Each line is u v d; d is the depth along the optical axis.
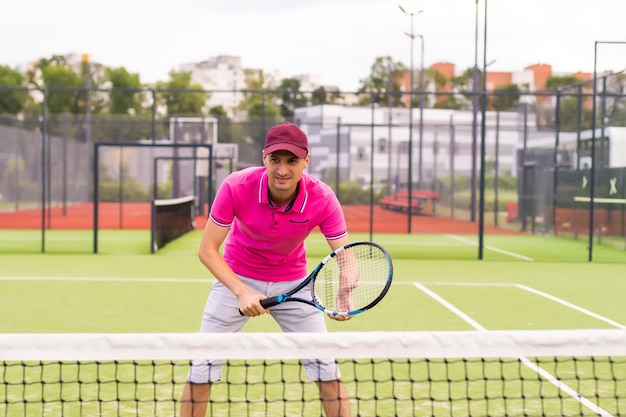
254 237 3.89
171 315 8.22
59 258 13.91
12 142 27.50
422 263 13.80
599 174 17.67
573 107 20.33
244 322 4.07
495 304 9.21
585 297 9.88
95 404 4.89
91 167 33.50
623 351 3.54
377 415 4.56
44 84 68.25
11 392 5.13
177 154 22.98
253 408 4.85
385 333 3.49
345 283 3.78
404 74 60.75
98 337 3.38
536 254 15.79
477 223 25.33
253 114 55.34
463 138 36.03
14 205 27.78
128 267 12.62
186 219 20.02
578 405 4.97
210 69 153.12
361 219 26.50
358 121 36.12
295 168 3.47
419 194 28.94
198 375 3.85
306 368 3.82
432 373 5.74
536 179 21.95
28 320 7.87
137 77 70.62
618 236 17.16
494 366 5.94
